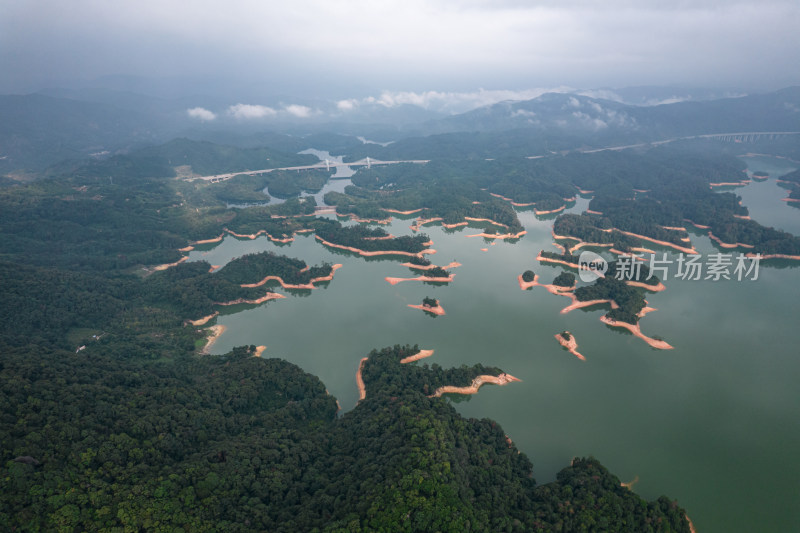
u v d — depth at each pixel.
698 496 150.38
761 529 138.88
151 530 107.44
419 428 141.50
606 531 118.06
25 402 134.38
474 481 130.62
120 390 157.12
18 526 100.56
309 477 135.00
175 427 144.50
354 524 108.88
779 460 165.75
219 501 120.25
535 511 125.31
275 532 112.38
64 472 114.50
